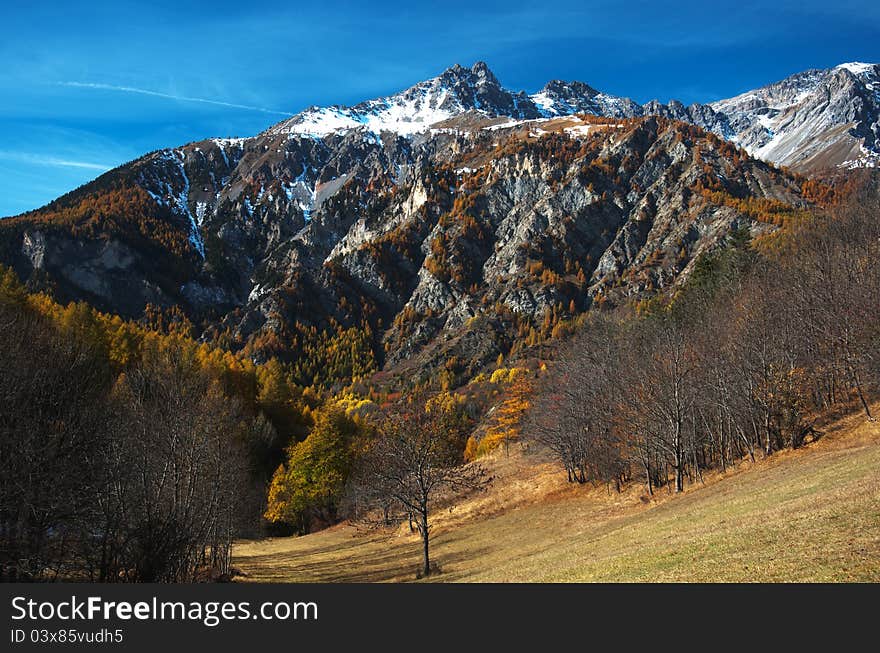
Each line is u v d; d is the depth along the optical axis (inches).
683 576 741.9
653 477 2053.4
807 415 1868.8
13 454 995.3
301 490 2957.7
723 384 1900.8
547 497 2358.5
